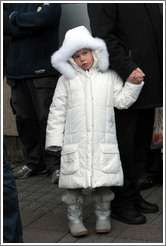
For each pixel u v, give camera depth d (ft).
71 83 13.84
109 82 13.85
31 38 17.61
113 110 13.96
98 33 13.71
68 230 14.46
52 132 14.01
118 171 13.84
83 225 14.03
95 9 13.69
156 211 15.34
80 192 14.19
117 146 14.02
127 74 13.60
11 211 12.14
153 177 17.30
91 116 13.61
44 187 17.95
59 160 18.10
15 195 12.12
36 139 18.79
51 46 17.58
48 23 17.16
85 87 13.73
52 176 18.15
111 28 13.71
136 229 14.26
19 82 18.20
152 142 16.65
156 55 14.26
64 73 13.79
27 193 17.44
